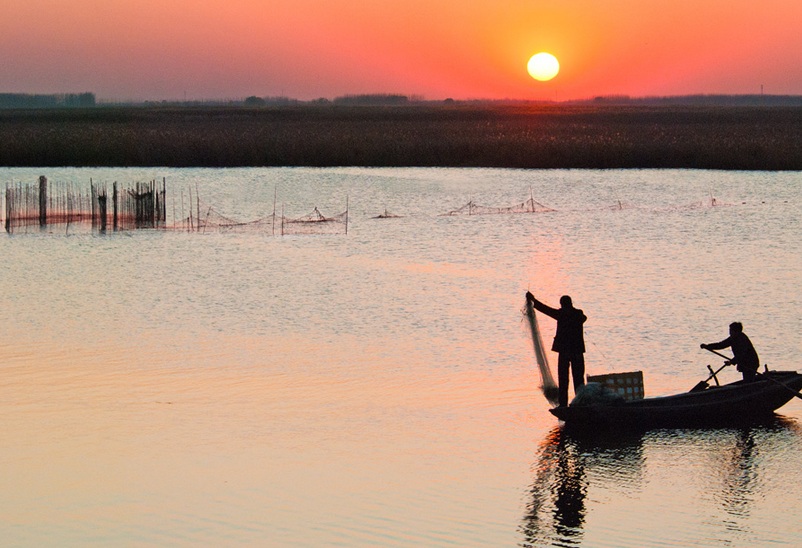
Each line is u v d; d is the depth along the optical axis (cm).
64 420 2527
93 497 2028
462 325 3628
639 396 2602
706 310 3844
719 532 1856
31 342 3356
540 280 4550
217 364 3075
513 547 1786
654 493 2067
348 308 3931
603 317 3734
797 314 3756
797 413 2662
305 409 2631
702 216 7006
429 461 2250
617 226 6538
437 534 1844
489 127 17400
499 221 6869
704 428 2528
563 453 2317
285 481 2119
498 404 2692
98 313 3841
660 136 14000
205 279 4616
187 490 2064
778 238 5912
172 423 2508
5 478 2130
